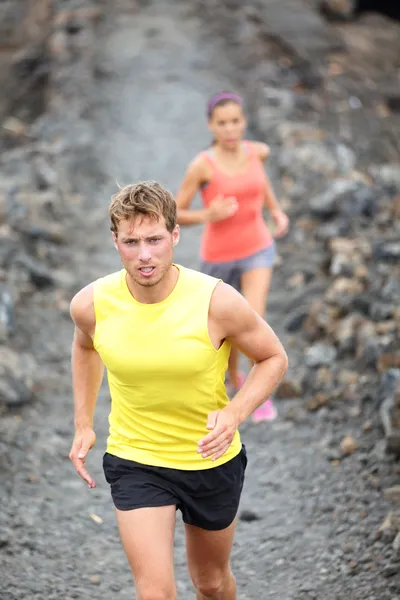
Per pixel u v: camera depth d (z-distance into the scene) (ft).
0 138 107.76
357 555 33.63
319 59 163.84
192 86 129.80
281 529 36.42
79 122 112.78
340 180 78.64
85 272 69.67
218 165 42.11
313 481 39.91
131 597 32.14
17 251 67.31
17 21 193.16
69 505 38.40
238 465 25.31
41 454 42.57
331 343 53.98
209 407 24.36
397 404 42.06
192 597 32.27
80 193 90.89
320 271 65.92
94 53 146.72
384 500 37.29
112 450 25.18
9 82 161.07
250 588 32.68
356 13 214.69
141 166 99.40
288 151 92.84
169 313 23.52
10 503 37.81
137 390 24.03
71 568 33.68
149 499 24.03
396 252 62.64
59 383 51.29
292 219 76.28
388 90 160.97
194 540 25.57
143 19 165.68
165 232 22.93
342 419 45.29
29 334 57.31
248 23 163.32
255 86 131.64
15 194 79.10
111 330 23.80
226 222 42.93
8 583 32.07
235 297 23.82
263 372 24.48
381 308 54.85
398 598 30.32
